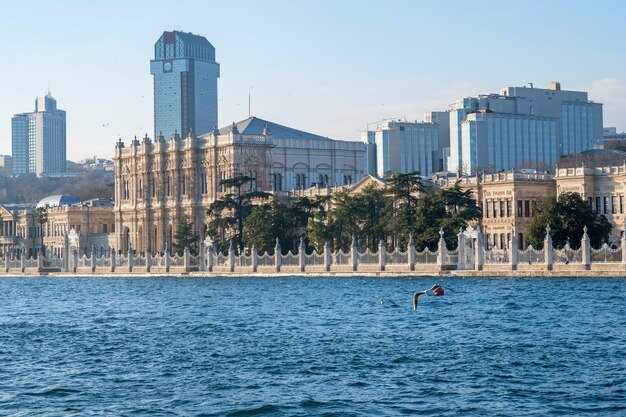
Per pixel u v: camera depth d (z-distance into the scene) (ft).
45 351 387.96
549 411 265.75
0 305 625.00
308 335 409.49
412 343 376.27
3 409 282.77
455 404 275.18
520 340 372.99
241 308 537.24
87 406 284.82
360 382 306.55
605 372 309.01
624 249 622.54
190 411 276.82
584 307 461.78
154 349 385.09
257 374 324.39
